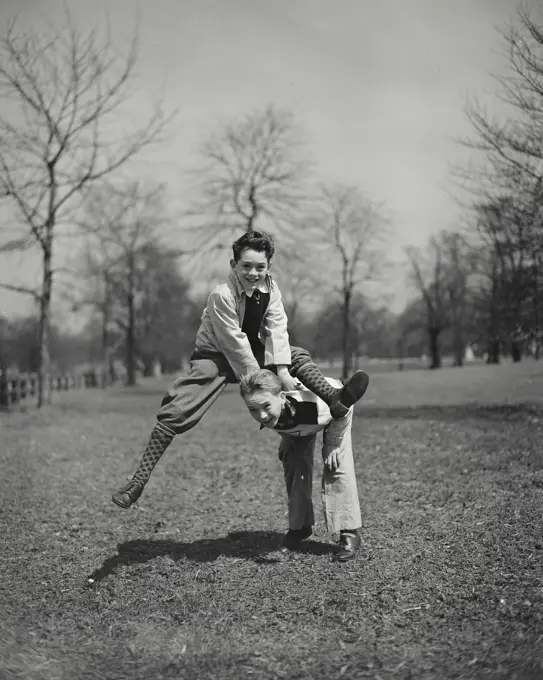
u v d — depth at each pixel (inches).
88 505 249.4
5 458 358.6
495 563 165.2
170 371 2268.7
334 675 121.1
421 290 1658.5
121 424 529.7
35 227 717.9
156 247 1246.3
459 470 273.3
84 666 127.6
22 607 156.1
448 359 2500.0
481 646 125.6
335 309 1824.6
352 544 177.6
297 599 154.3
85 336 2130.9
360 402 624.1
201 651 132.5
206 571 173.8
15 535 211.0
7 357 1537.9
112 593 162.9
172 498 258.1
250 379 159.2
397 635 135.3
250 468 308.5
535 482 239.9
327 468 177.8
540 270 492.7
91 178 738.8
